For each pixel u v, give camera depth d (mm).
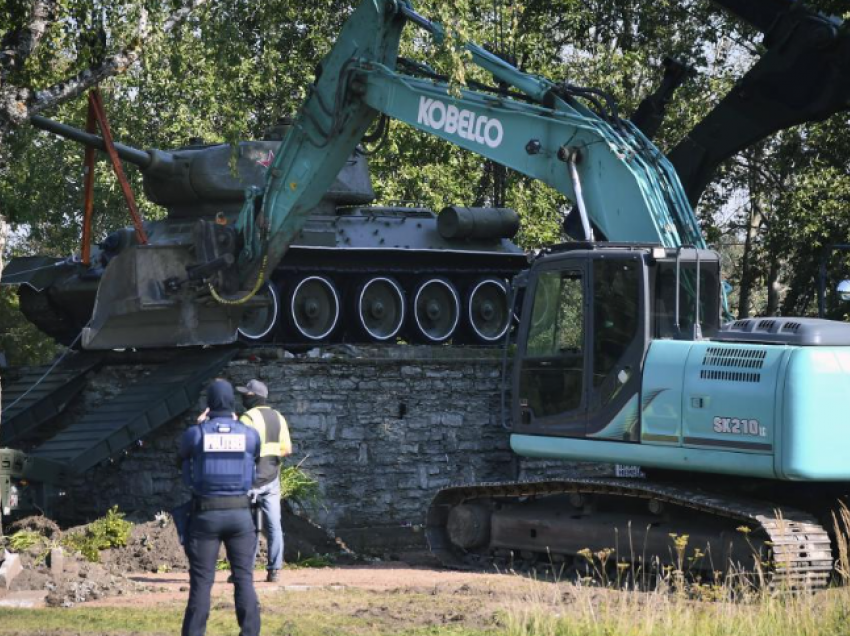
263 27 24797
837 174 38969
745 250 44406
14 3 18578
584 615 11938
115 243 27891
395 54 21531
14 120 18672
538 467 26531
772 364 15359
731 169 44031
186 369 24578
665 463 16234
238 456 11047
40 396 25922
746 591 13891
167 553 18750
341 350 27453
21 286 28703
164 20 19906
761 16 20781
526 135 19297
